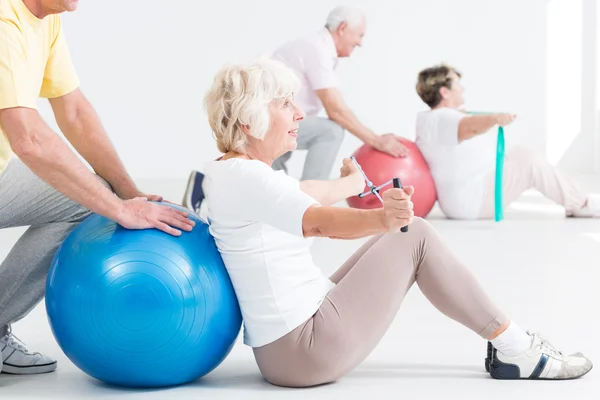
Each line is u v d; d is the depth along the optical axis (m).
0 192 2.73
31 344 3.33
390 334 3.43
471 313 2.71
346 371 2.70
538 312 3.75
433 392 2.66
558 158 10.31
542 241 5.66
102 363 2.60
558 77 10.20
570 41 10.16
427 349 3.19
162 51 9.99
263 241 2.59
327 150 6.82
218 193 2.58
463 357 3.08
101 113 10.03
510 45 10.17
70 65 3.03
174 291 2.53
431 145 6.52
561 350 3.12
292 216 2.42
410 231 2.67
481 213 6.63
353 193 2.93
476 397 2.60
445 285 2.68
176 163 10.16
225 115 2.62
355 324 2.62
